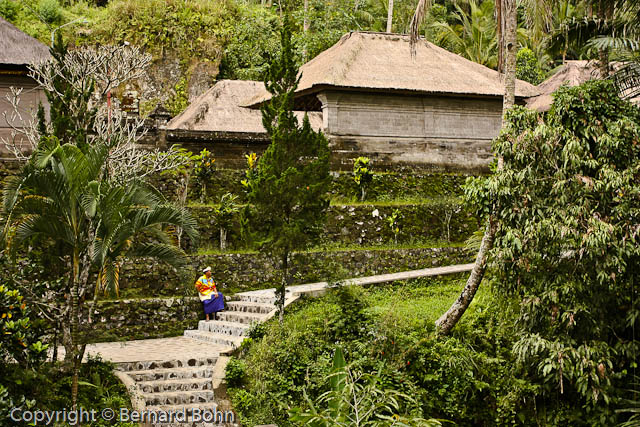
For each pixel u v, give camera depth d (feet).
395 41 80.59
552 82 91.71
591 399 40.42
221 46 111.96
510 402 41.93
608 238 36.86
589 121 39.73
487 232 42.98
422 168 76.28
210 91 80.07
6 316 34.06
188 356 43.45
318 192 44.21
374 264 62.54
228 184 67.72
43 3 113.80
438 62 79.41
